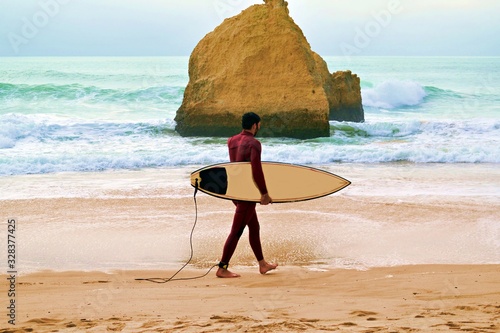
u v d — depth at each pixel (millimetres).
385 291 8477
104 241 12516
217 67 30578
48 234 13016
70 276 10047
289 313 6922
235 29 30797
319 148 25391
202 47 31703
